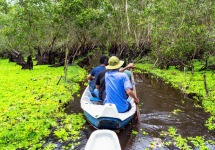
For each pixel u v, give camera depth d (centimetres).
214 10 866
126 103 367
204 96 605
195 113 482
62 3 1127
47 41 1469
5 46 1452
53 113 459
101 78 427
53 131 375
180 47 944
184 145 322
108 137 265
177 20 955
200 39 900
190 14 940
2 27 1439
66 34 1341
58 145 327
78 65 1497
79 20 1154
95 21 1274
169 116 458
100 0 1407
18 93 598
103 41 2075
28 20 1108
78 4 1155
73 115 460
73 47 1622
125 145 328
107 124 338
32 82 767
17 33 1107
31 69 1162
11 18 1104
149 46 1573
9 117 409
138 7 1722
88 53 2470
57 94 609
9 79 812
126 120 358
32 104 504
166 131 381
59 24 1219
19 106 474
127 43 1700
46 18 1219
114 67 344
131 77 473
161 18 1061
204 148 311
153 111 494
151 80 915
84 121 425
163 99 604
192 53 1021
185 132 378
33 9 1081
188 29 910
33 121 385
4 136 327
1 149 297
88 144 241
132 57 1702
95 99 470
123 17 1800
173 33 1007
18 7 1087
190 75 930
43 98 563
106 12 1445
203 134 370
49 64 1511
